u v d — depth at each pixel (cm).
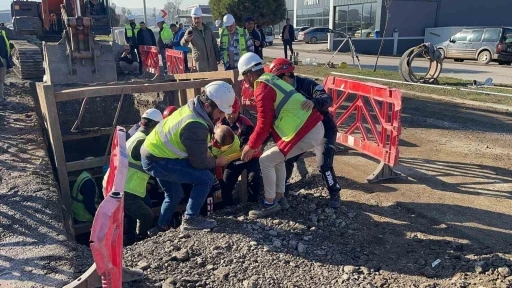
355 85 592
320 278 352
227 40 998
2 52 1437
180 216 595
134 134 510
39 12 1808
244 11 3095
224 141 469
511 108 955
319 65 1817
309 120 417
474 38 2064
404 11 3053
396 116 517
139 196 492
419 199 497
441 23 3203
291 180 587
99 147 1014
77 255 363
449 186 537
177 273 348
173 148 404
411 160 639
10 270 334
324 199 496
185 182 419
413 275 355
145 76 1464
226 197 568
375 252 391
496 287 329
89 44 1127
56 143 547
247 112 753
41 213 434
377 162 632
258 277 348
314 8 4078
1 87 994
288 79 447
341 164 625
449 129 805
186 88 584
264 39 1105
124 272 327
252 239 405
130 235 528
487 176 570
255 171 545
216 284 338
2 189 488
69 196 571
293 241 402
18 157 605
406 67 1305
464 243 399
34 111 896
